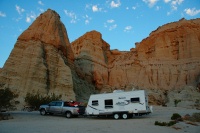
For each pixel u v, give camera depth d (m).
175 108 57.97
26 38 71.81
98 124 21.36
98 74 102.75
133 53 122.25
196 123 22.95
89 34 119.69
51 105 30.89
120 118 28.27
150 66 107.81
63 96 65.06
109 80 109.00
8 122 22.88
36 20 77.44
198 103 70.69
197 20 115.12
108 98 28.94
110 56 125.19
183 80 97.12
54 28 76.75
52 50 72.25
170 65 105.44
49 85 66.38
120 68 111.56
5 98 30.75
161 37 114.44
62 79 68.75
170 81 100.62
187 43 106.31
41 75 64.44
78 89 78.19
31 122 23.02
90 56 109.06
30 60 66.12
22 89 60.66
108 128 18.55
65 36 83.25
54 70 69.81
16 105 49.78
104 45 125.94
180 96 80.25
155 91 92.19
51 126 19.52
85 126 19.67
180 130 18.28
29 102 44.47
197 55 102.00
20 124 20.91
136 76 108.31
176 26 115.06
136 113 27.58
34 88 61.44
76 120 25.98
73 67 83.56
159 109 53.25
